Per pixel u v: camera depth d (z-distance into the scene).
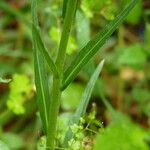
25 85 0.53
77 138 0.34
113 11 0.48
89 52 0.30
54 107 0.32
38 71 0.32
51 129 0.32
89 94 0.35
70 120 0.36
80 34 0.51
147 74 0.66
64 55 0.30
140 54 0.58
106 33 0.30
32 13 0.31
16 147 0.52
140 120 0.66
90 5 0.48
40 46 0.29
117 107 0.66
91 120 0.34
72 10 0.30
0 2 0.58
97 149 0.42
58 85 0.31
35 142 0.55
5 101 0.64
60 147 0.36
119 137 0.43
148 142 0.47
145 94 0.61
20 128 0.64
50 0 0.56
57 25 0.52
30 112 0.63
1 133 0.53
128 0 0.33
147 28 0.58
